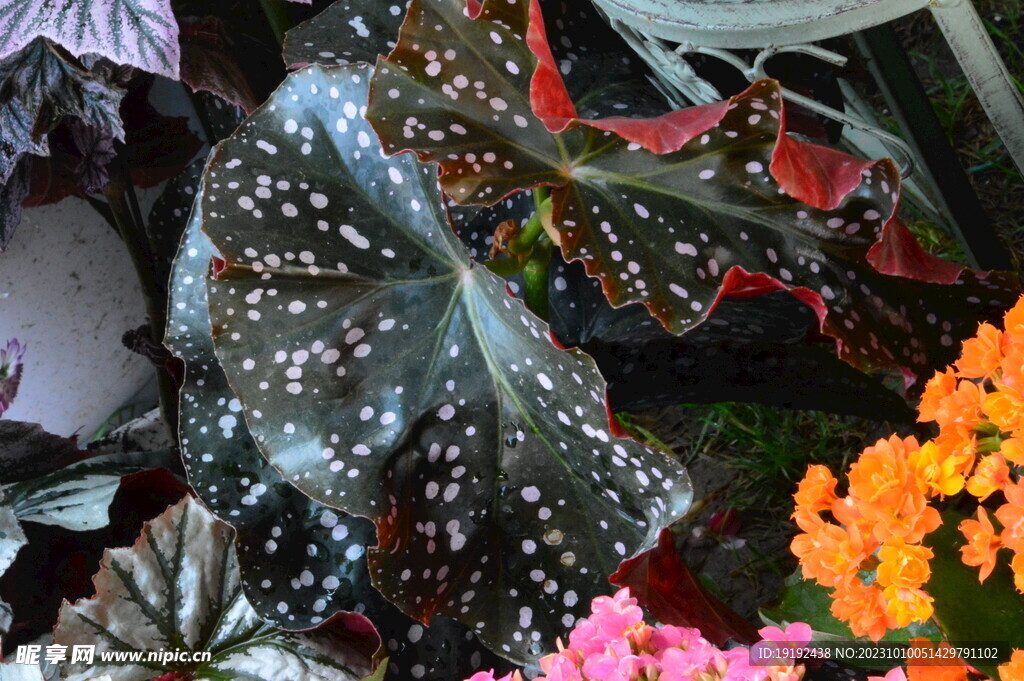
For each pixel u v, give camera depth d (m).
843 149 1.03
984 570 0.70
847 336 0.81
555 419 0.83
